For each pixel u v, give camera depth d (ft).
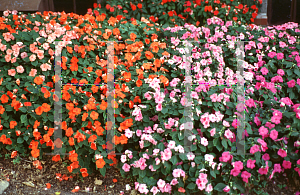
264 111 9.28
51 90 9.08
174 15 15.25
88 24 11.00
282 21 18.58
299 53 11.27
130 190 8.71
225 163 7.89
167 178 7.96
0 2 14.11
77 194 8.45
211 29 12.99
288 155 8.34
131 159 8.55
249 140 8.23
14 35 9.89
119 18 13.01
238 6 15.52
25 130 8.82
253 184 8.40
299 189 8.48
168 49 10.90
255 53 11.73
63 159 9.38
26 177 8.75
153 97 8.91
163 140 8.55
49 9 16.38
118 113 9.00
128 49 10.59
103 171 8.39
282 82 10.67
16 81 9.16
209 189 7.77
